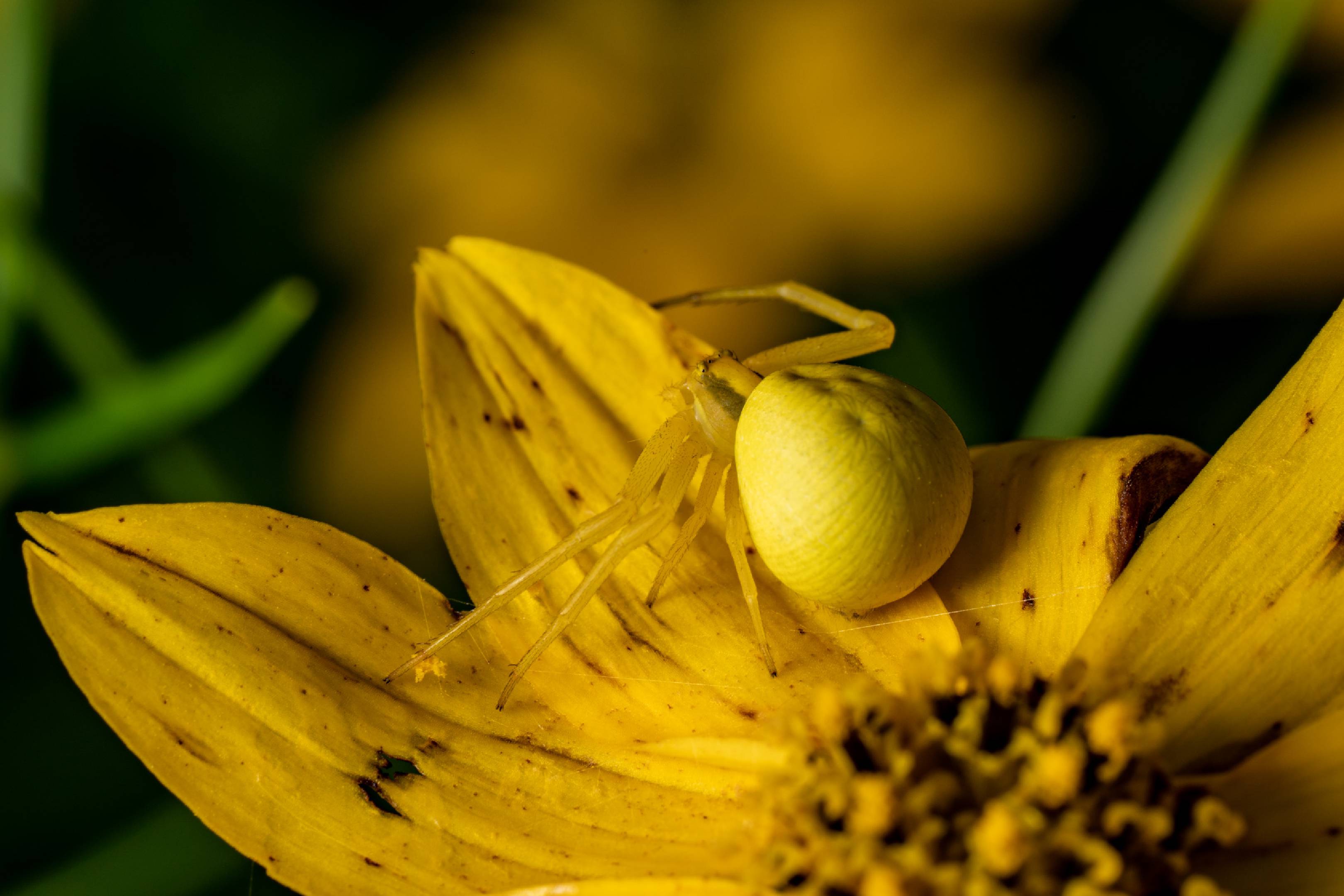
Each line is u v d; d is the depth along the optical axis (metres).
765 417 0.11
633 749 0.11
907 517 0.11
